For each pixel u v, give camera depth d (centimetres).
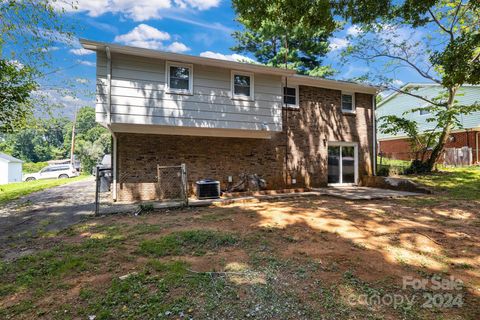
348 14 773
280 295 282
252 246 431
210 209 738
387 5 780
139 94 812
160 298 274
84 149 3366
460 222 566
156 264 357
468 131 1798
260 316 245
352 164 1284
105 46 752
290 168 1137
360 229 519
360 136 1295
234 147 1040
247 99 971
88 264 361
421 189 968
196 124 884
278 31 1862
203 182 883
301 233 497
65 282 313
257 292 287
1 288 300
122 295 280
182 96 870
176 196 934
